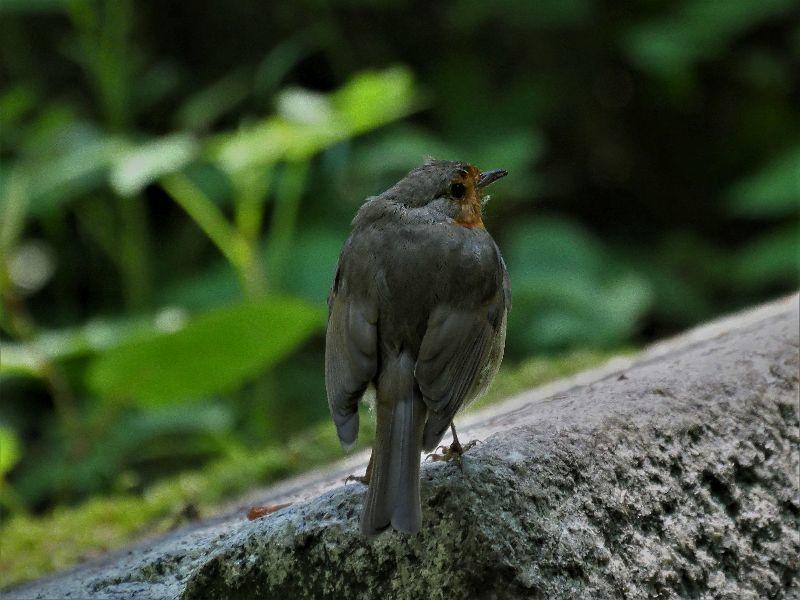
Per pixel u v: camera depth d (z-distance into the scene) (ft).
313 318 31.27
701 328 27.94
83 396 39.45
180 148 33.14
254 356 31.94
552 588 15.34
